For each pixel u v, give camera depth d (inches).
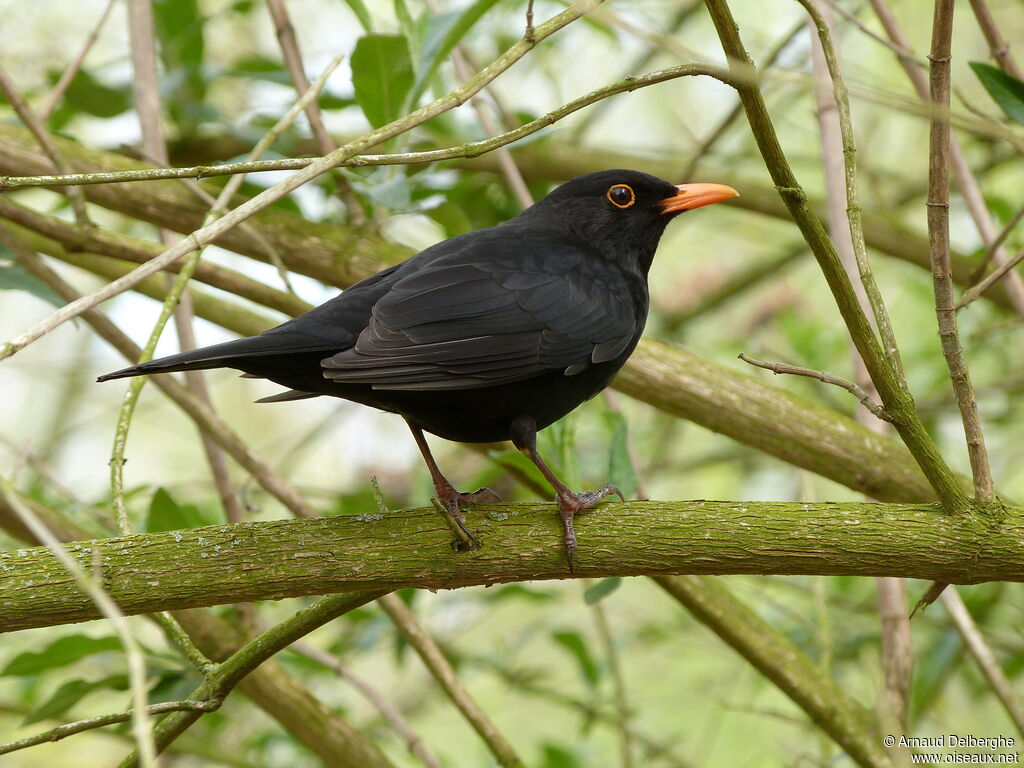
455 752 609.6
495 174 513.7
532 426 312.7
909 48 363.3
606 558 261.6
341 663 376.2
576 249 343.0
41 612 249.1
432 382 293.7
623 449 326.6
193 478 686.5
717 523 258.4
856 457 360.5
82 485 638.5
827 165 370.9
